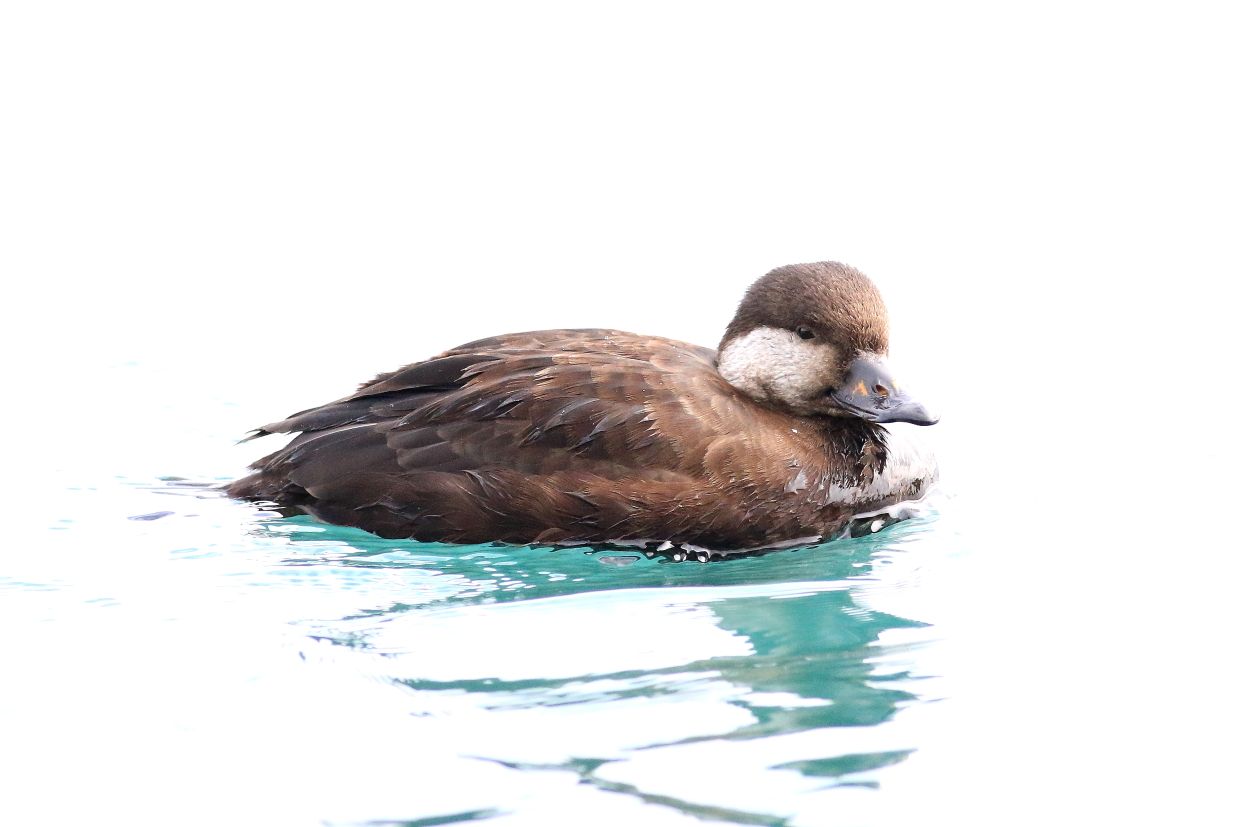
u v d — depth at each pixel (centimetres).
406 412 1180
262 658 915
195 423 1485
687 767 769
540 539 1130
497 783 752
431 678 886
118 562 1089
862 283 1227
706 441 1142
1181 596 1058
